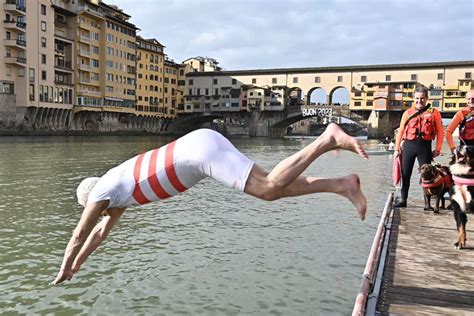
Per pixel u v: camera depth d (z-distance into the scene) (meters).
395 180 9.16
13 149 40.44
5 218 13.74
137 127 94.19
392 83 83.00
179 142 3.57
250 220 14.13
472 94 6.75
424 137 8.50
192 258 10.16
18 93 63.34
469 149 6.09
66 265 3.74
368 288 4.52
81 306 7.59
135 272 9.19
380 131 84.19
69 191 18.94
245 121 99.12
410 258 5.80
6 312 7.30
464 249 6.18
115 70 83.12
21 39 62.81
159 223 13.49
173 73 104.56
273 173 3.36
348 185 3.37
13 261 9.73
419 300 4.52
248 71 97.88
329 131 3.37
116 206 3.73
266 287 8.49
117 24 83.12
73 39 73.94
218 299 7.93
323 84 91.62
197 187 20.69
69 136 71.75
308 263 9.89
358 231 12.88
